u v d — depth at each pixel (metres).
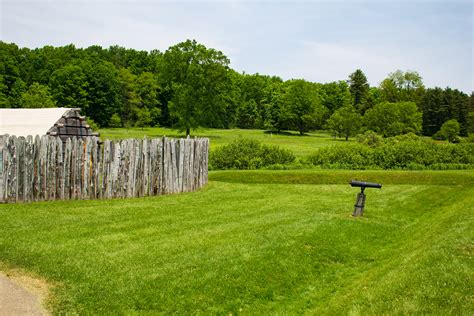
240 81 128.12
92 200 15.39
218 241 11.06
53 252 9.50
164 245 10.52
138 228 11.96
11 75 83.81
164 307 7.66
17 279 8.10
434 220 15.01
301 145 66.75
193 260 9.63
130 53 126.88
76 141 15.12
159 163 17.61
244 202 16.89
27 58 98.94
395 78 100.31
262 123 119.31
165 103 102.50
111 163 16.02
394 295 7.87
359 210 15.05
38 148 14.31
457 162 29.11
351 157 29.61
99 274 8.59
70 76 83.25
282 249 10.74
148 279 8.53
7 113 23.22
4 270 8.45
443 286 7.99
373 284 8.65
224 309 7.86
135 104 93.81
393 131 70.81
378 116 72.81
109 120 90.06
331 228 13.00
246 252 10.35
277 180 24.58
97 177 15.73
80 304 7.42
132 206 14.77
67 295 7.65
